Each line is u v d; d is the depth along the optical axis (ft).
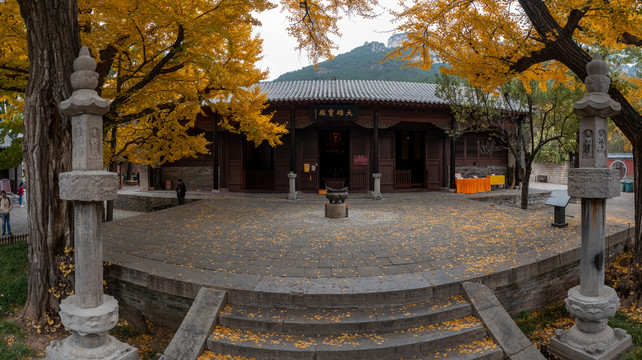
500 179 66.39
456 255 22.27
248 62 34.58
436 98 61.00
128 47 24.64
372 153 61.41
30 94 18.16
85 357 13.74
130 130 37.88
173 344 14.96
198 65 26.14
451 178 61.82
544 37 21.61
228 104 34.50
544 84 28.76
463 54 25.82
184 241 26.43
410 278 18.25
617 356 15.26
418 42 26.37
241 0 23.56
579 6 18.95
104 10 20.22
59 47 17.84
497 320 16.16
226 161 63.21
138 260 21.45
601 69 14.98
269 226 32.24
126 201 61.98
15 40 23.31
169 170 68.69
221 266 20.43
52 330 17.95
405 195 56.70
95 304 14.10
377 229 30.60
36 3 17.30
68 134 18.80
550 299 22.21
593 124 14.96
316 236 27.99
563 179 100.58
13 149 34.81
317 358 14.14
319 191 61.67
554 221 30.66
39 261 18.47
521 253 22.45
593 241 15.25
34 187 18.38
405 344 14.52
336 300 16.34
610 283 23.49
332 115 56.03
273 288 16.97
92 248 13.97
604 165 15.34
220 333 15.44
